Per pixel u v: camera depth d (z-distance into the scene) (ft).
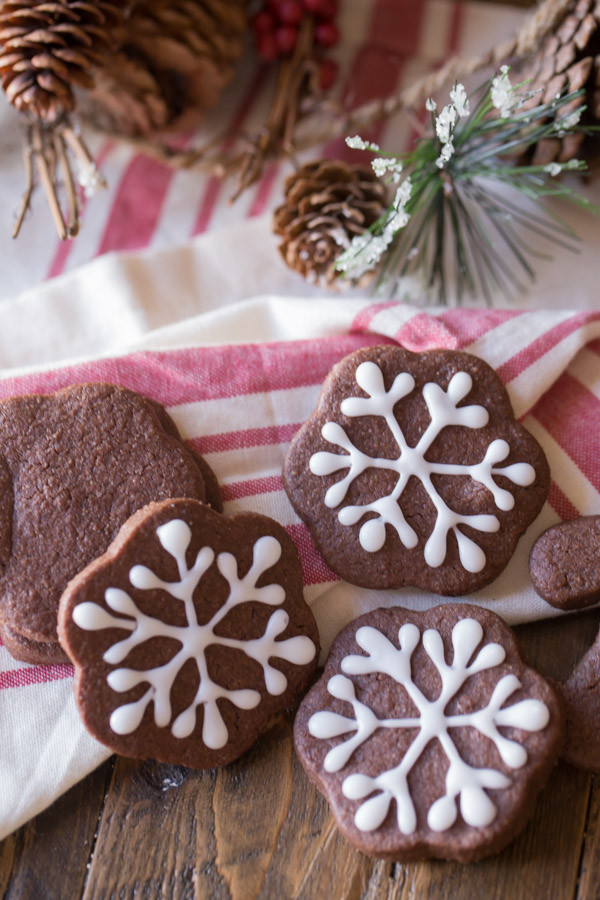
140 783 1.13
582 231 1.43
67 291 1.42
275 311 1.33
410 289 1.42
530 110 1.29
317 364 1.24
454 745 1.07
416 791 1.06
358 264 1.30
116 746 1.07
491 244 1.35
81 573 1.08
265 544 1.12
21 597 1.10
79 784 1.13
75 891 1.10
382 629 1.12
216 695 1.09
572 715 1.11
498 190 1.45
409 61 1.55
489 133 1.31
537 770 1.06
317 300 1.31
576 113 1.19
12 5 1.24
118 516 1.13
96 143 1.54
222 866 1.10
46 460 1.13
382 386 1.16
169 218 1.52
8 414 1.14
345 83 1.55
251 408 1.22
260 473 1.20
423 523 1.15
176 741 1.08
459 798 1.06
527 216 1.43
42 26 1.22
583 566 1.14
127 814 1.12
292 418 1.22
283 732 1.14
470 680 1.09
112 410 1.15
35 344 1.41
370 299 1.36
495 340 1.23
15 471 1.13
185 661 1.09
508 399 1.18
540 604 1.17
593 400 1.24
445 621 1.12
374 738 1.08
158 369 1.22
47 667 1.14
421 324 1.24
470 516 1.15
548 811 1.11
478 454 1.16
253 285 1.46
